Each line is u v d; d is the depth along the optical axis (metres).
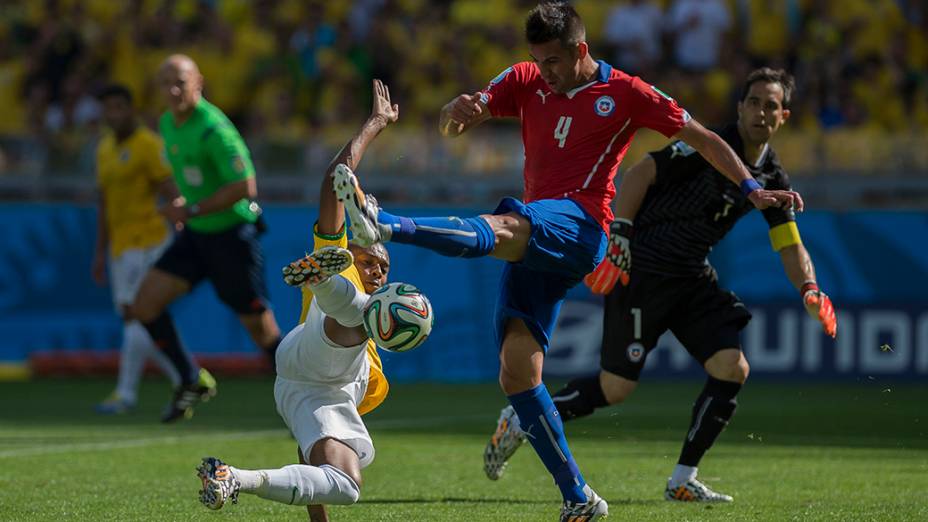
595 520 17.22
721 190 20.73
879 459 25.98
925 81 58.50
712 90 57.00
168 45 60.03
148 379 48.59
